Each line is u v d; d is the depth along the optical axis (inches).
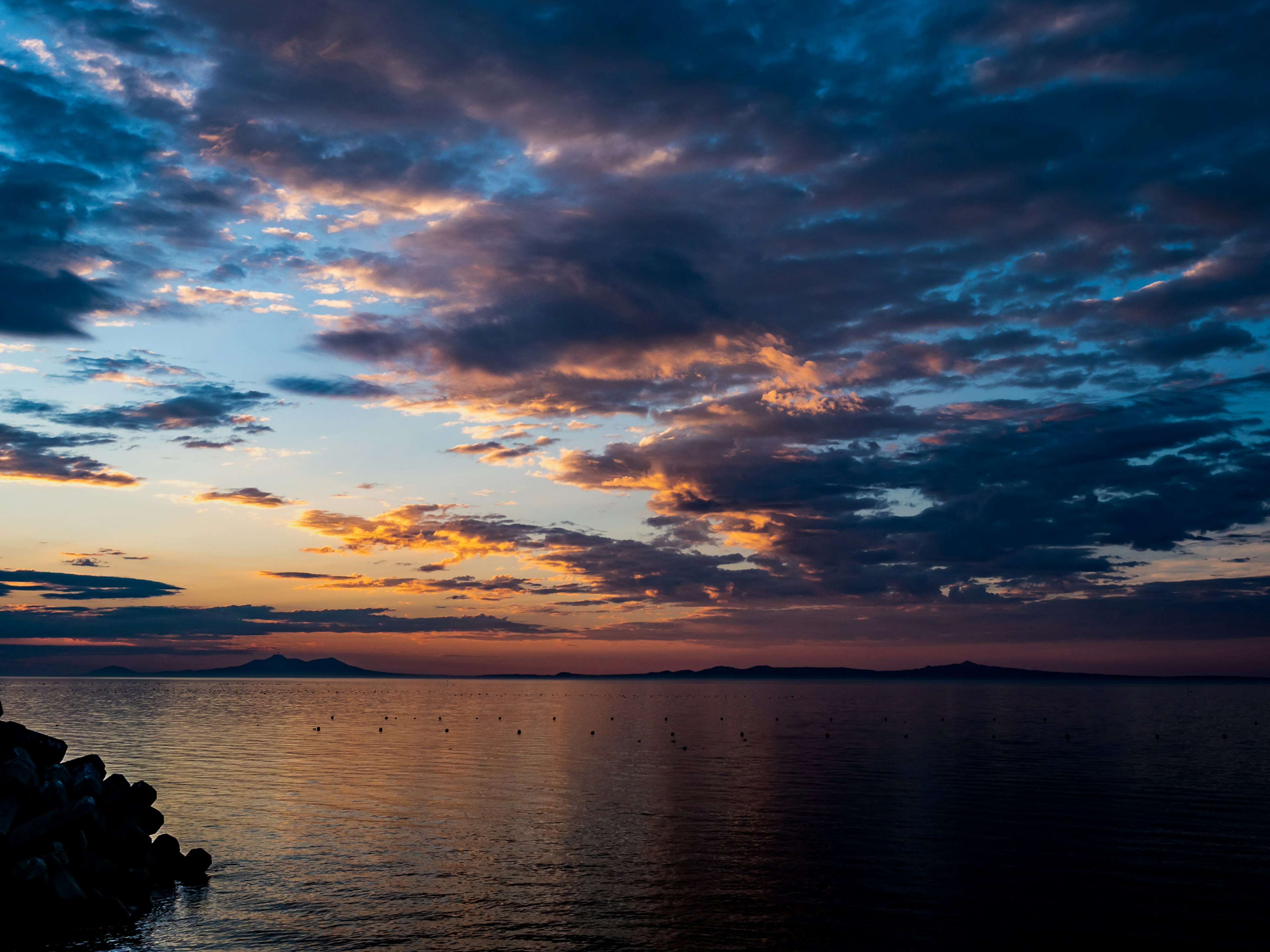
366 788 1945.1
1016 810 1642.5
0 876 880.9
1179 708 6496.1
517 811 1641.2
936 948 872.9
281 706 6422.2
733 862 1213.7
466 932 913.5
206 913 979.3
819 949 865.5
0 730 1162.0
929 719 4982.8
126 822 1137.4
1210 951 871.7
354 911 988.6
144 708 5885.8
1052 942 888.9
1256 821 1529.3
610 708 6456.7
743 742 3257.9
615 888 1080.8
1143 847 1307.8
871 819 1546.5
